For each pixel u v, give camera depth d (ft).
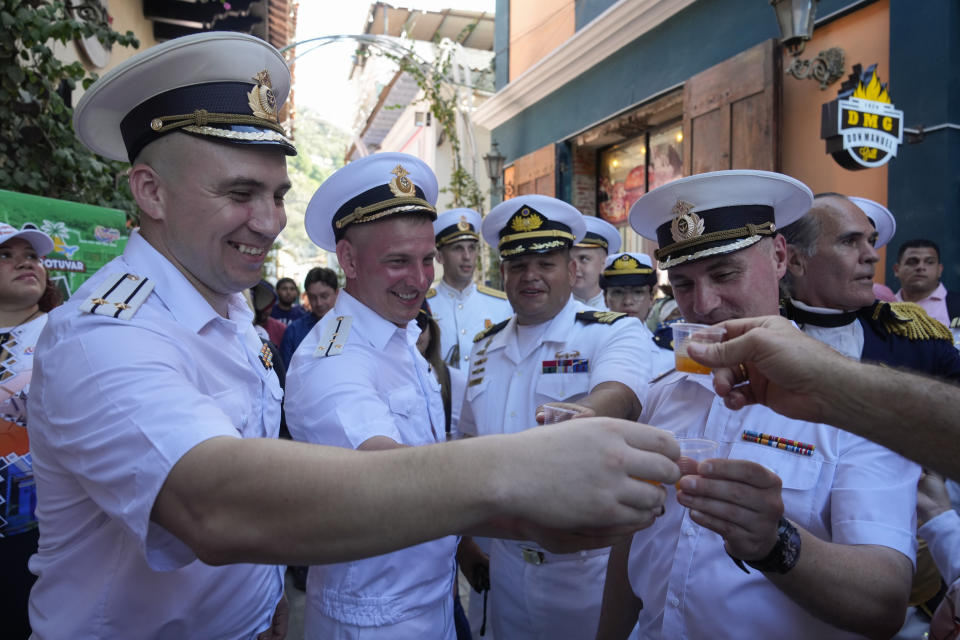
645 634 4.87
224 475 2.28
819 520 4.17
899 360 6.44
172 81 3.36
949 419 2.50
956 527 4.67
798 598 3.56
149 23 22.33
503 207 8.03
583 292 13.60
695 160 19.58
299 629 10.98
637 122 23.62
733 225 4.96
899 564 3.70
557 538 2.78
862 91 12.60
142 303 3.34
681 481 3.43
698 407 5.12
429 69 33.45
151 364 2.84
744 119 17.66
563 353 7.68
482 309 14.30
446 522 2.15
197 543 2.35
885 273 14.38
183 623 3.65
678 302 5.56
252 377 4.09
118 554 3.45
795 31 13.96
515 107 30.94
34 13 11.60
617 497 2.12
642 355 7.25
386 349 5.89
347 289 6.12
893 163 14.06
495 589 7.36
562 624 6.80
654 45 21.81
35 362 3.18
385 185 5.70
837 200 6.59
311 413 5.19
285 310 23.12
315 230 6.41
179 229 3.50
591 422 2.26
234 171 3.41
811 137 16.28
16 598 7.05
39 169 12.64
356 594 5.28
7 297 7.94
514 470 2.14
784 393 3.13
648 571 4.93
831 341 6.70
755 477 3.31
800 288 6.82
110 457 2.59
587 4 25.18
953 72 13.05
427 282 5.86
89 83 13.16
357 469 2.20
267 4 22.90
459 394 9.57
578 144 26.96
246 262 3.64
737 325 3.36
